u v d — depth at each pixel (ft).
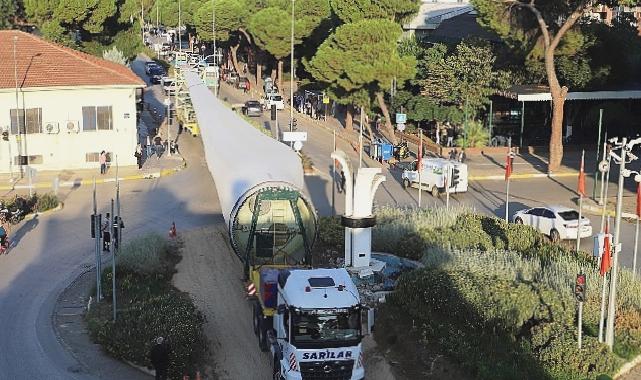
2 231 99.30
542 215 112.88
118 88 153.38
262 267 76.84
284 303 62.54
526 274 80.28
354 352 60.64
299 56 263.08
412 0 185.26
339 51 175.52
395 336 72.23
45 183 140.77
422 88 192.44
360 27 172.35
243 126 133.28
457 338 68.33
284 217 84.64
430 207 119.85
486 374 62.75
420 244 95.45
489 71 179.01
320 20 250.37
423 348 69.41
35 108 149.89
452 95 181.68
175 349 67.15
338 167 154.81
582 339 65.72
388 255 93.30
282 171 93.81
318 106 229.04
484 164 165.78
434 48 193.36
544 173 158.20
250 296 77.20
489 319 69.67
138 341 68.69
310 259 81.41
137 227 112.57
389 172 158.71
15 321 77.61
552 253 93.61
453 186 127.65
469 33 223.51
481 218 106.01
